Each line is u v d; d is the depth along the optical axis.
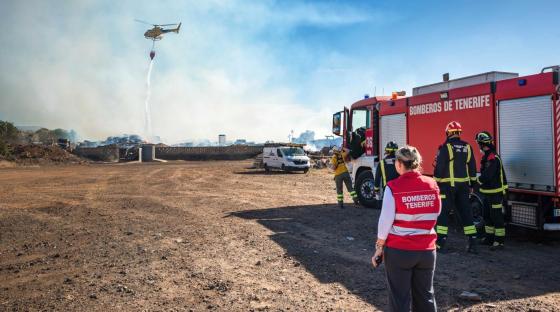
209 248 7.52
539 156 7.25
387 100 11.48
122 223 10.12
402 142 10.73
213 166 40.44
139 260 6.79
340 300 4.93
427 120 9.82
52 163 47.31
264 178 23.91
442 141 9.37
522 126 7.54
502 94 7.89
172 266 6.42
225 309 4.70
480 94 8.38
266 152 30.28
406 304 3.37
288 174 27.22
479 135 7.52
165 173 29.61
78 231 9.26
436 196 3.44
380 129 11.67
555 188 6.99
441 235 7.17
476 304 4.74
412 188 3.40
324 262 6.55
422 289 3.46
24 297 5.20
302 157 28.34
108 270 6.27
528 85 7.41
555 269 6.08
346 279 5.70
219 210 11.99
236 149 67.00
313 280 5.68
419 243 3.35
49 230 9.43
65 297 5.16
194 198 14.78
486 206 7.78
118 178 24.94
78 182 22.08
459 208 7.23
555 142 6.99
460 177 7.12
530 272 5.94
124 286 5.51
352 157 12.95
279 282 5.61
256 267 6.32
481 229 8.10
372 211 11.60
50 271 6.31
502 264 6.37
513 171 7.71
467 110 8.68
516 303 4.75
